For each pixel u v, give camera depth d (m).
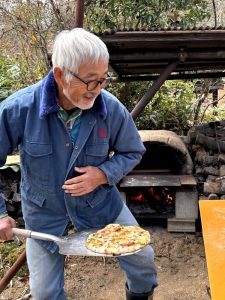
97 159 1.93
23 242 3.60
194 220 3.66
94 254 1.73
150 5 5.53
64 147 1.84
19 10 6.14
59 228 2.04
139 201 3.77
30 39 6.08
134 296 2.22
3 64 6.66
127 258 2.08
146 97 3.24
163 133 3.89
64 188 1.85
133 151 2.06
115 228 1.95
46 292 1.99
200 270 3.21
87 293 3.00
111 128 1.93
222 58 3.56
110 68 4.01
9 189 3.90
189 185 3.54
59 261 2.04
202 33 2.95
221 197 3.64
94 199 2.01
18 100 1.81
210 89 6.52
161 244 3.56
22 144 1.88
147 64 4.00
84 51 1.55
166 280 3.11
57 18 5.89
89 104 1.69
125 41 2.96
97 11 5.52
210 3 7.11
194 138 4.08
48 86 1.74
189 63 4.03
